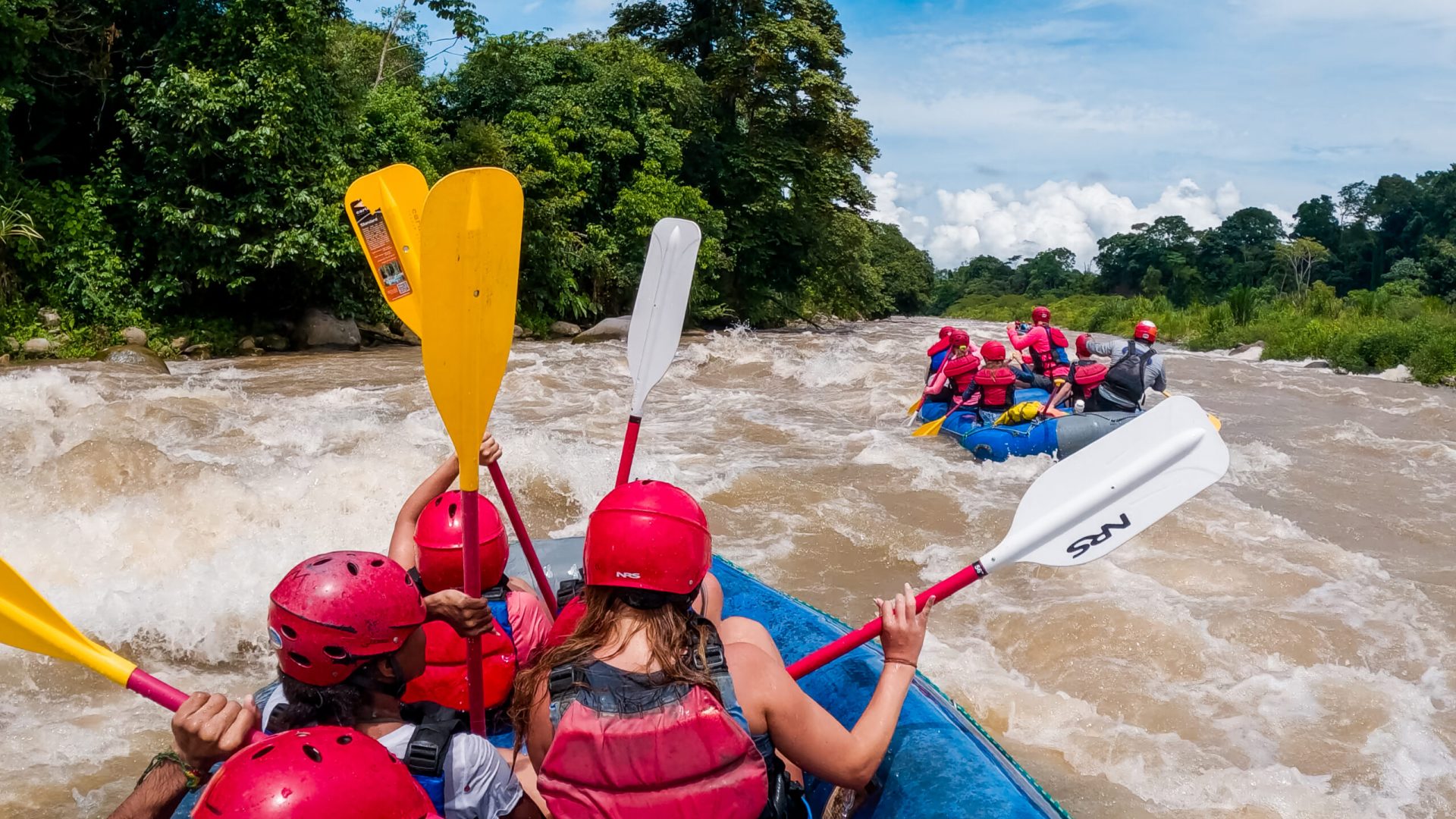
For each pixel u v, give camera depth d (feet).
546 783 4.75
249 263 49.08
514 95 69.00
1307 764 11.27
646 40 87.56
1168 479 6.50
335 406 31.68
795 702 5.21
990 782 6.30
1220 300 262.47
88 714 11.98
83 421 25.03
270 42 46.96
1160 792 10.68
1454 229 209.77
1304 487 24.16
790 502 21.56
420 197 8.01
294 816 3.73
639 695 4.69
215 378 38.99
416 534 7.29
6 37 43.06
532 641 7.49
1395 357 51.37
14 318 42.86
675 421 32.12
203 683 13.00
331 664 4.70
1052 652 13.94
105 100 48.39
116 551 16.01
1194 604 15.56
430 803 4.20
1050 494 6.57
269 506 18.30
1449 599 16.31
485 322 5.77
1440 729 12.01
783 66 82.02
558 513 20.58
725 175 80.02
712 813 4.69
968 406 27.81
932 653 13.87
